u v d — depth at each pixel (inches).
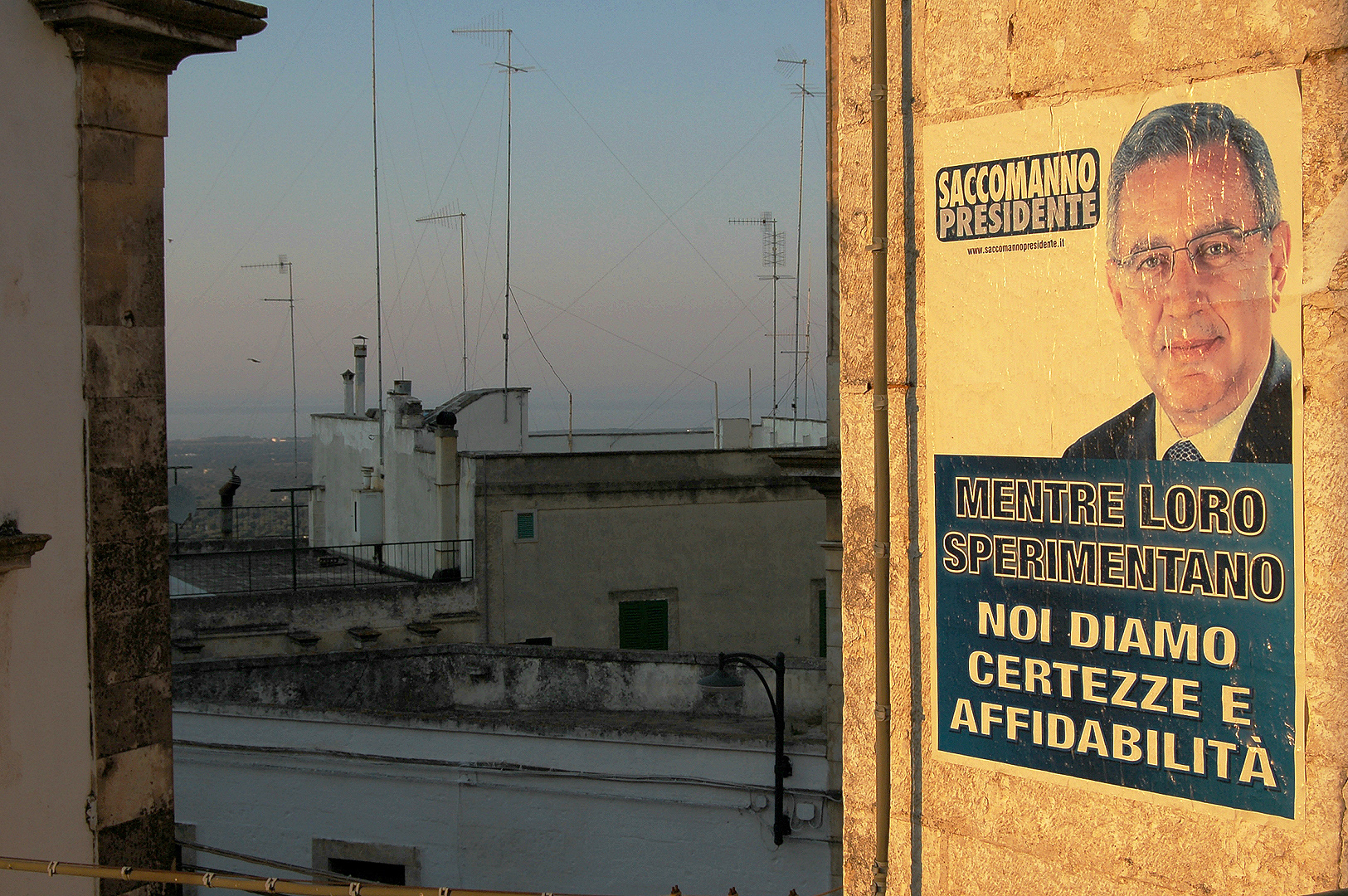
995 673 178.1
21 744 302.5
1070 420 168.6
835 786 571.8
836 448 574.9
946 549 183.0
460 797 611.5
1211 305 154.8
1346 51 143.7
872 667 193.0
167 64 333.1
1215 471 155.3
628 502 1018.7
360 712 618.2
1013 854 177.2
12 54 300.8
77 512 316.2
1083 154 166.2
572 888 601.6
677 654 670.5
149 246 333.1
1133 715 163.8
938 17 181.5
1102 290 165.0
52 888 308.3
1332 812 146.7
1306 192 146.8
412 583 951.6
